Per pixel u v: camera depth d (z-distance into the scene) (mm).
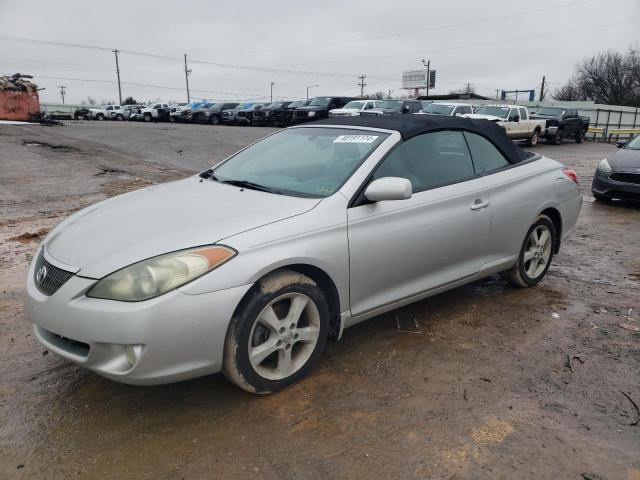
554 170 4914
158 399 3023
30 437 2688
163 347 2600
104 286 2617
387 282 3514
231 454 2586
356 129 3938
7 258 5512
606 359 3580
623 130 35750
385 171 3537
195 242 2748
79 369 3328
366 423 2838
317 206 3174
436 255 3771
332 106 29578
